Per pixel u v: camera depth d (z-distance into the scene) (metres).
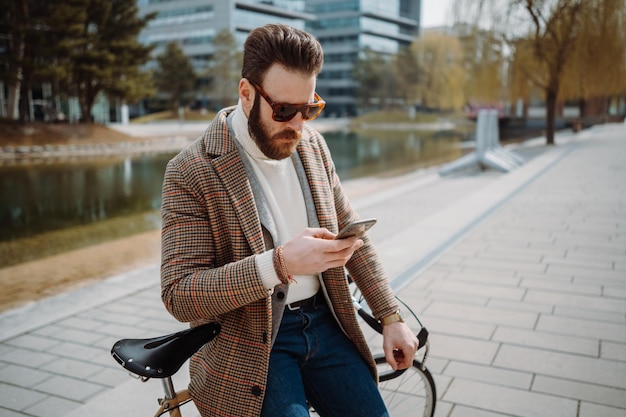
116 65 32.97
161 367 1.31
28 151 28.03
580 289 4.32
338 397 1.49
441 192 11.09
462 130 55.81
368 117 71.75
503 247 5.73
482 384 2.86
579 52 21.03
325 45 94.25
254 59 1.30
